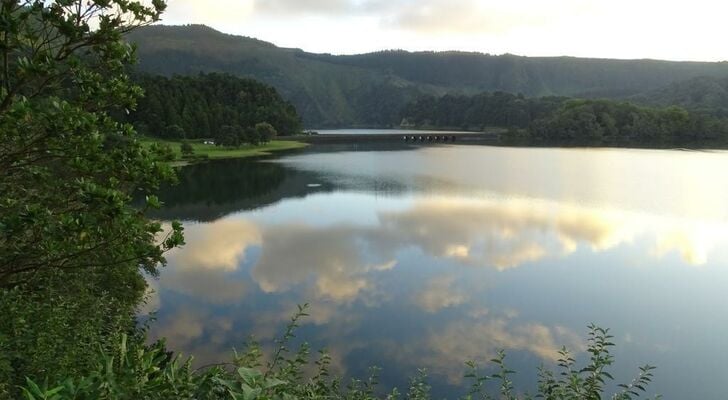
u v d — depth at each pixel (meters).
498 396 20.05
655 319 28.66
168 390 4.61
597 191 73.56
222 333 25.55
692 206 62.25
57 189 8.01
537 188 76.38
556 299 31.55
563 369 22.56
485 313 29.16
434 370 22.23
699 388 21.55
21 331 8.23
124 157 7.38
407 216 56.53
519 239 46.12
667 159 119.06
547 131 194.75
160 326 26.12
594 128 186.50
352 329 26.45
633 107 197.00
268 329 26.14
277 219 54.91
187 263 37.44
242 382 4.43
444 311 29.33
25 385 6.99
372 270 36.72
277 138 184.25
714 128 173.75
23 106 5.90
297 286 33.00
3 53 6.22
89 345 8.87
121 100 7.60
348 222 53.31
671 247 43.75
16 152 6.64
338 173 95.56
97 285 18.25
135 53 7.54
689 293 32.75
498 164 111.75
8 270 7.02
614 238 46.72
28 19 6.38
